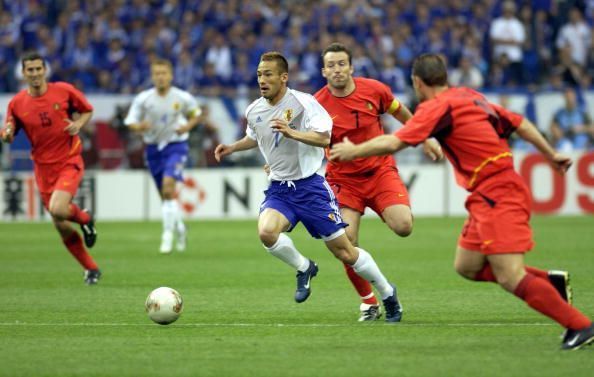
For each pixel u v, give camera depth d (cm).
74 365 2497
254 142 3319
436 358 2534
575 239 6094
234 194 7981
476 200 2612
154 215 8012
